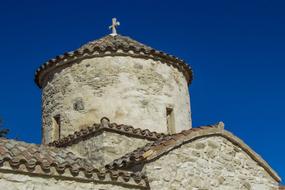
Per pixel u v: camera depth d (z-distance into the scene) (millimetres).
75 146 11078
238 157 11156
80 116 11719
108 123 10641
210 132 10625
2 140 9594
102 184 8531
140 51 12164
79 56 12141
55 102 12328
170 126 12188
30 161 8016
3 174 7605
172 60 12703
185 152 10000
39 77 13078
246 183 11047
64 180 8172
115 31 13875
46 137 12297
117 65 12023
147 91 12008
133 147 10844
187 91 13359
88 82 11953
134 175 8953
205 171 10227
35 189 7836
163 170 9406
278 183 11867
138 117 11648
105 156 10297
